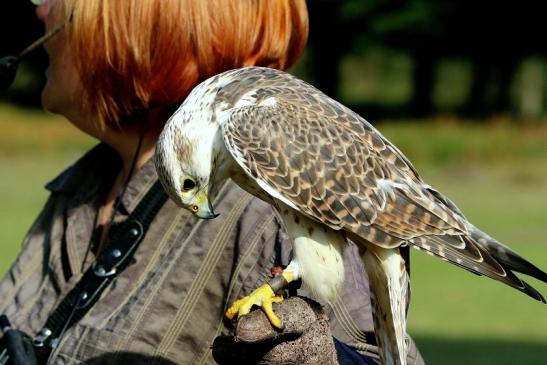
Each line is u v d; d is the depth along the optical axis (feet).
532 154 129.18
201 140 14.29
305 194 14.19
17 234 65.51
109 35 15.12
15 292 17.04
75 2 15.40
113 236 15.57
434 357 40.32
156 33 15.02
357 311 14.32
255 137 14.24
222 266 14.49
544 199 97.50
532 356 40.50
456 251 14.14
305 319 13.12
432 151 130.62
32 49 16.25
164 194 15.30
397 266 14.19
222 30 15.10
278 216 14.58
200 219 14.87
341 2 199.62
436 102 223.71
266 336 12.91
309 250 14.10
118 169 17.13
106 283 15.14
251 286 14.17
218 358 13.38
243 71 15.02
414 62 206.69
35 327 16.12
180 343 14.42
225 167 14.55
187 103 14.56
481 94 209.77
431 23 200.23
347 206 14.20
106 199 16.88
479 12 200.54
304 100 14.87
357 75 275.80
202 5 15.03
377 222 14.19
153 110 15.83
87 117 16.31
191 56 15.16
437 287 56.34
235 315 13.51
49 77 16.42
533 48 203.21
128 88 15.40
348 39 206.49
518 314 49.32
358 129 14.89
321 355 13.20
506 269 14.01
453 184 112.78
